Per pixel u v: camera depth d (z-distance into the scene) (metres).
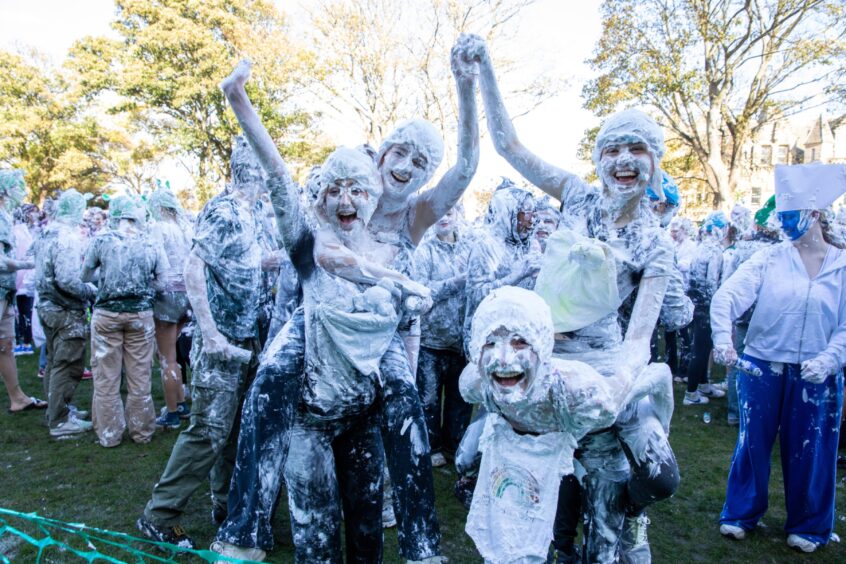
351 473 2.19
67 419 5.04
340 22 18.42
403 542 1.78
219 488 3.40
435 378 4.16
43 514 3.54
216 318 3.02
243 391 3.15
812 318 3.07
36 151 27.03
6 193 5.37
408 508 1.80
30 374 6.97
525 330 1.61
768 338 3.21
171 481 3.13
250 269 3.03
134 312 4.65
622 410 1.97
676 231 7.28
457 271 4.04
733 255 5.51
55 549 3.11
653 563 3.16
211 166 22.05
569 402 1.71
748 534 3.48
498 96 2.22
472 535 1.79
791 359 3.15
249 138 1.78
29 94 27.06
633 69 18.28
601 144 2.02
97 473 4.20
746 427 3.35
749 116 18.61
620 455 2.10
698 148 19.48
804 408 3.17
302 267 1.97
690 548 3.33
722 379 7.32
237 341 3.07
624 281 2.06
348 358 1.89
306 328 1.95
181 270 5.11
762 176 30.22
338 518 2.10
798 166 3.12
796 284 3.11
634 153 1.96
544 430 1.80
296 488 2.03
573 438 1.82
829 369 2.96
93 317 4.65
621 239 2.04
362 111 20.20
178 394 5.30
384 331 1.92
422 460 1.85
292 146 21.11
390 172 2.03
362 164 1.91
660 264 1.99
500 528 1.72
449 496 3.92
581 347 2.06
